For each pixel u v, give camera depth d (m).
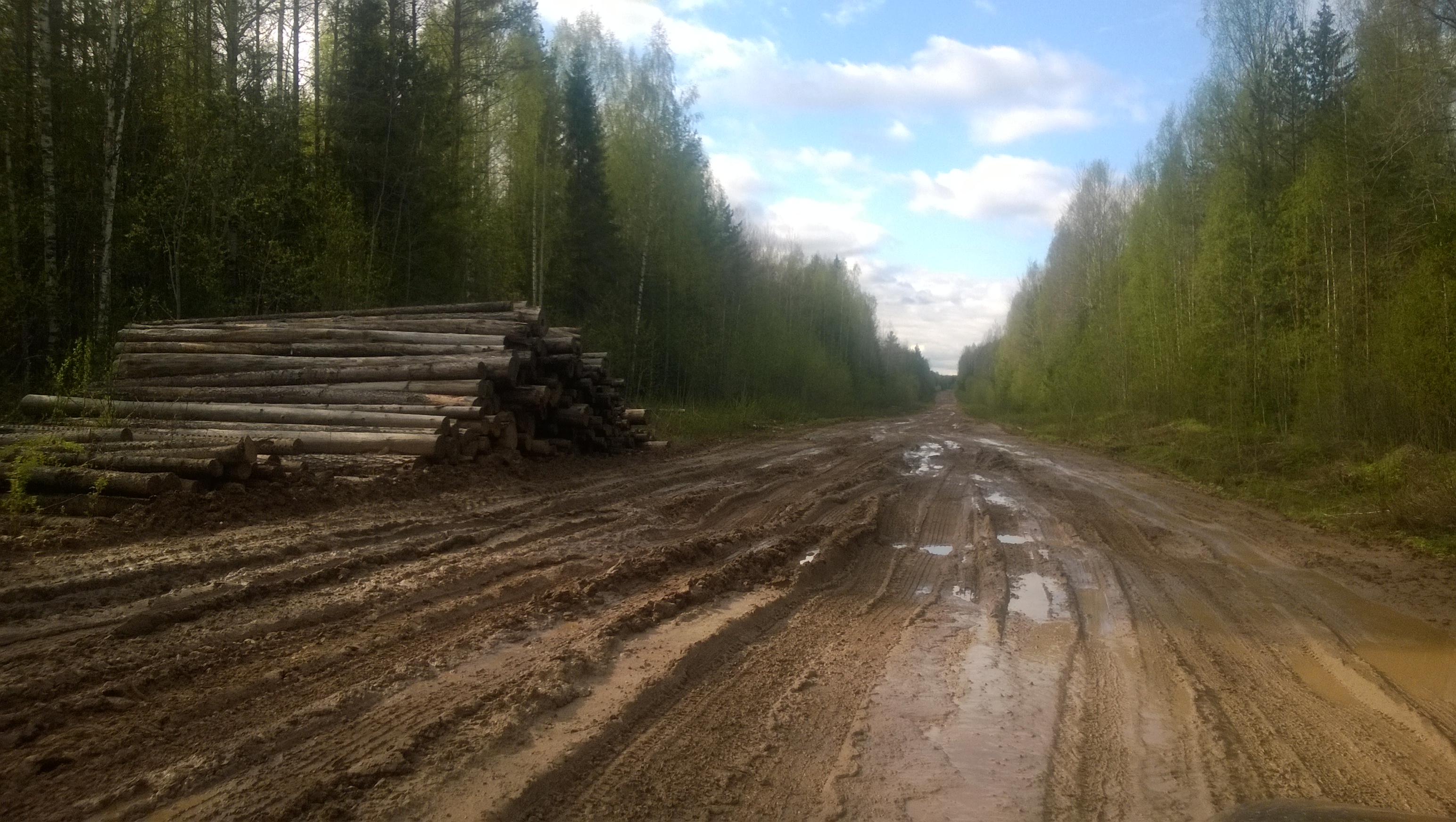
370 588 6.68
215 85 20.41
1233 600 8.41
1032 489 17.11
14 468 8.44
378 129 23.80
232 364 13.45
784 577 8.30
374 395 12.83
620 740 4.50
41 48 15.73
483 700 4.75
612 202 34.62
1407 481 13.41
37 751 3.85
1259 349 25.19
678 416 29.44
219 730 4.19
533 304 28.98
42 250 16.78
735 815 3.77
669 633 6.30
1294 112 26.42
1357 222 21.23
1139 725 5.08
